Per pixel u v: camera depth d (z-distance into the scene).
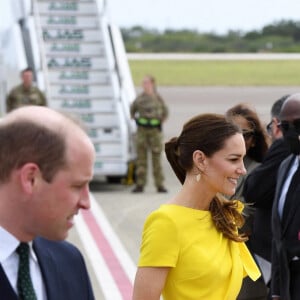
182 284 3.79
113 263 9.68
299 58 65.75
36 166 2.38
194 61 61.97
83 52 16.36
